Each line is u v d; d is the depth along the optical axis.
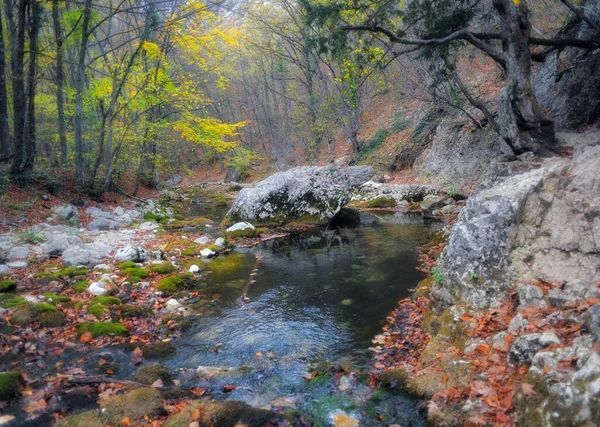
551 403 2.94
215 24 18.30
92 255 8.70
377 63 10.48
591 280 4.12
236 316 6.25
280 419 3.59
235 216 13.73
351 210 15.89
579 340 3.38
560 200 4.86
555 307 4.00
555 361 3.23
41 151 24.20
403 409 3.74
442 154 17.27
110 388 4.14
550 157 7.90
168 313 6.32
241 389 4.23
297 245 11.02
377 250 9.84
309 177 14.05
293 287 7.51
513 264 4.73
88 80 19.17
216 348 5.21
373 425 3.59
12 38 14.00
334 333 5.56
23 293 6.66
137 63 14.78
